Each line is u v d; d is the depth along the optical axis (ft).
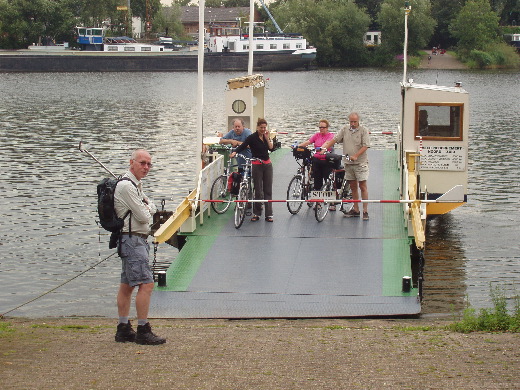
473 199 70.64
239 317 35.06
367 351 26.53
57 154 98.68
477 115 151.64
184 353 26.11
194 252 43.19
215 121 142.61
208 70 322.55
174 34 422.00
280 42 326.44
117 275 48.21
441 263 49.47
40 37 368.68
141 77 286.46
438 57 372.17
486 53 342.64
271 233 46.60
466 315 32.58
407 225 45.68
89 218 63.16
